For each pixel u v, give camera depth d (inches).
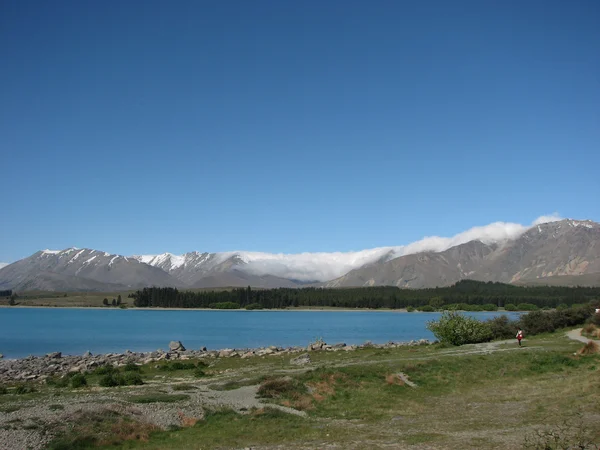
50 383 2092.8
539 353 2049.7
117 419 1196.5
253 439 1095.6
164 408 1327.5
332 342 4785.9
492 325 3321.9
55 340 5123.0
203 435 1137.4
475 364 1911.9
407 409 1395.2
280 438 1102.4
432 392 1611.7
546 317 3543.3
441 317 3193.9
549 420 1124.5
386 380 1679.4
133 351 4060.0
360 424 1232.8
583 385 1473.9
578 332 3105.3
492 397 1499.8
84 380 1931.6
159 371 2404.0
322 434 1129.4
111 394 1556.3
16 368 2760.8
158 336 5669.3
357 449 970.1
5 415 1178.6
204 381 1887.3
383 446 984.3
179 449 1023.0
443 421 1220.5
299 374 1756.9
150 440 1107.9
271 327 7539.4
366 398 1513.3
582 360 1929.1
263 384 1596.9
